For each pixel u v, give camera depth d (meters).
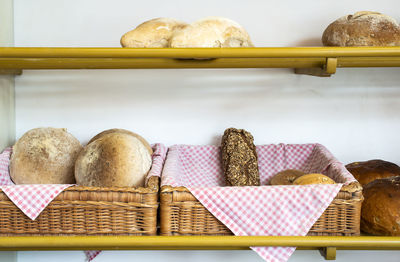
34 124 1.11
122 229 0.82
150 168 0.90
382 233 0.85
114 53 0.80
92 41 1.09
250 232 0.81
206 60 0.85
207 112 1.12
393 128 1.13
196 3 1.09
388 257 1.15
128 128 1.12
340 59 0.84
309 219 0.81
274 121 1.13
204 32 0.83
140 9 1.09
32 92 1.10
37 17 1.08
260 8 1.10
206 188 0.81
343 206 0.82
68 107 1.11
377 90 1.12
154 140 1.13
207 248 0.86
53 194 0.80
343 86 1.12
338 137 1.13
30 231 0.82
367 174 0.98
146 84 1.11
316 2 1.10
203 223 0.82
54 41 1.08
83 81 1.10
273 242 0.80
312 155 1.09
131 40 0.87
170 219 0.82
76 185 0.81
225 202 0.80
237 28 0.87
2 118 1.03
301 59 0.84
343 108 1.13
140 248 0.85
